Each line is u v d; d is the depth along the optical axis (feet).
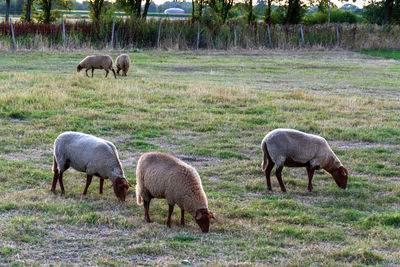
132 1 149.18
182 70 79.41
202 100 52.65
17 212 24.14
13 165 31.53
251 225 24.07
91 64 65.87
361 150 38.09
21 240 20.94
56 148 27.09
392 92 63.57
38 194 26.86
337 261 20.31
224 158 35.91
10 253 19.65
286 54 108.06
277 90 61.72
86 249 20.59
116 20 108.58
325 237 22.89
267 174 30.14
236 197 28.27
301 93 57.06
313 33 123.03
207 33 114.21
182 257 20.15
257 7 171.63
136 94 53.42
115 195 27.43
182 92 55.72
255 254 20.61
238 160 35.55
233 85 63.62
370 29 129.08
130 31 108.06
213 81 67.72
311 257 20.53
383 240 22.80
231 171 32.91
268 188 30.01
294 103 52.54
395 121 46.42
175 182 22.65
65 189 28.32
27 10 158.81
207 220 22.65
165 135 40.63
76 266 18.94
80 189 28.32
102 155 26.16
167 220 23.73
